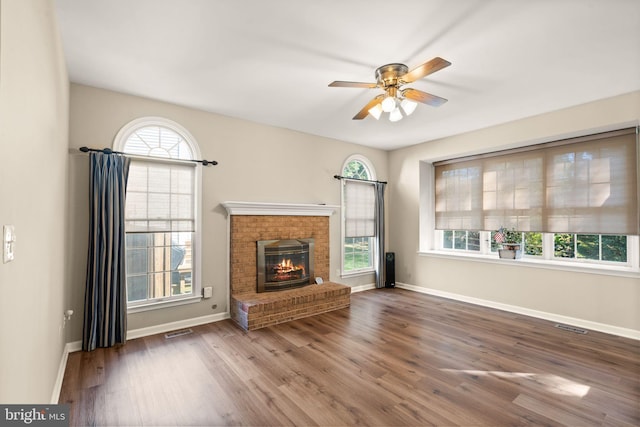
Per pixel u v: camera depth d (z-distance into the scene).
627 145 3.60
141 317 3.50
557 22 2.19
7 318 1.08
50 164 1.96
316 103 3.72
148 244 3.61
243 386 2.45
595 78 3.05
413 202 5.72
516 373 2.65
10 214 1.11
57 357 2.41
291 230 4.66
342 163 5.46
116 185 3.24
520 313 4.31
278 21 2.21
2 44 0.99
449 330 3.65
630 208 3.56
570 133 3.84
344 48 2.55
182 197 3.80
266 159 4.50
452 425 2.00
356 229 5.64
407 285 5.82
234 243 4.10
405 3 2.02
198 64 2.81
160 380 2.54
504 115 4.11
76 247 3.12
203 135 3.95
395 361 2.87
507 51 2.58
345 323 3.90
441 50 2.56
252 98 3.57
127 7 2.05
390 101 2.60
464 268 4.97
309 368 2.74
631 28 2.25
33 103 1.44
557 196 4.14
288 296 4.09
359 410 2.15
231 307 4.07
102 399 2.27
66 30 2.30
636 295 3.43
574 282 3.86
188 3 2.02
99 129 3.27
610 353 3.03
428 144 5.46
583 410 2.15
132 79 3.10
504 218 4.68
